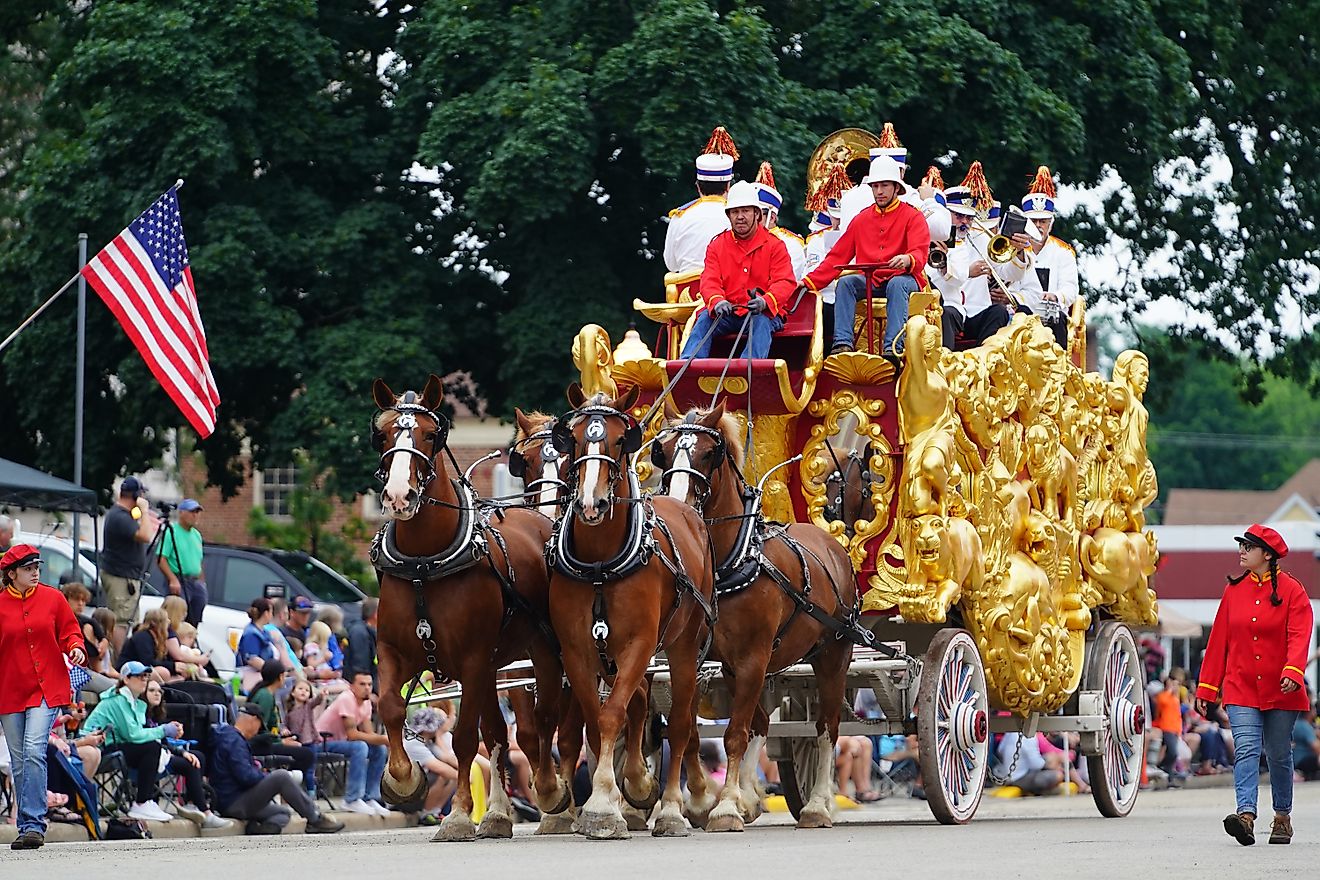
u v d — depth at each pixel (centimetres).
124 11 5009
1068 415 3500
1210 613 8150
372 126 5447
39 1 6050
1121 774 3638
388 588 2589
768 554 2820
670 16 4719
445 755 4084
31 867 2212
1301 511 15212
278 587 4462
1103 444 3669
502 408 5569
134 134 5000
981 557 3147
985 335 3547
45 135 5869
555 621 2581
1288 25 6034
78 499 4059
